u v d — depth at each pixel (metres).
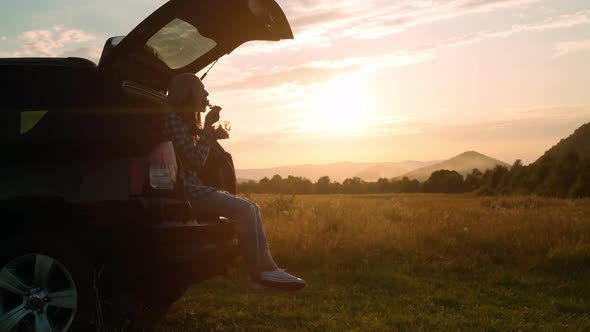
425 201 38.94
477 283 7.90
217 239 4.88
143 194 4.50
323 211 13.70
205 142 5.05
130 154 4.52
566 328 5.54
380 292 7.28
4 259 4.27
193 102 5.20
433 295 7.02
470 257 9.48
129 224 4.45
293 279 5.03
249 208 5.08
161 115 5.03
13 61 4.70
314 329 5.52
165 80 5.85
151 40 4.96
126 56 4.64
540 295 7.11
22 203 4.30
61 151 4.43
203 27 5.19
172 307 6.23
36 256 4.27
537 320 5.95
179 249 4.59
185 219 4.72
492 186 89.25
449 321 5.74
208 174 5.91
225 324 5.68
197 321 5.73
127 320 5.00
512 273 8.45
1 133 4.49
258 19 5.37
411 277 8.30
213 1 4.74
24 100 4.62
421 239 10.71
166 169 4.64
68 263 4.29
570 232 10.86
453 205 29.84
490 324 5.64
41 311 4.27
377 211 15.83
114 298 4.86
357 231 10.91
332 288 7.36
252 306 6.45
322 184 171.25
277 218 12.77
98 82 4.64
